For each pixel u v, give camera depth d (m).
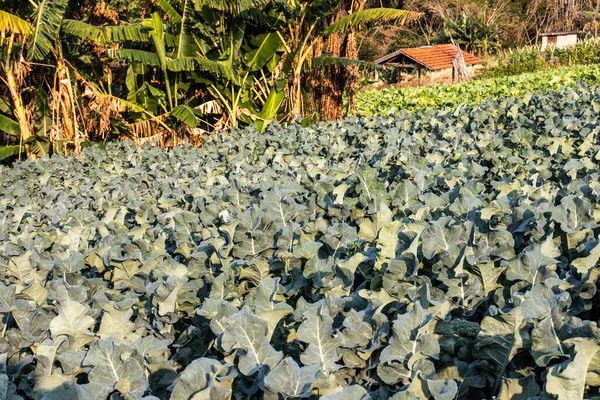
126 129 12.04
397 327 1.67
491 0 51.41
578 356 1.36
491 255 2.27
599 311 2.06
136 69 12.79
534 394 1.53
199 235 3.15
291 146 6.62
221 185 4.79
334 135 7.27
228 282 2.40
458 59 34.56
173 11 11.98
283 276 2.42
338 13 14.46
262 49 12.89
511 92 15.98
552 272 2.00
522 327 1.64
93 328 2.14
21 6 11.75
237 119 13.13
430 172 4.04
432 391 1.45
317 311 1.73
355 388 1.32
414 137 6.12
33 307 2.28
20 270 2.73
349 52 14.98
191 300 2.19
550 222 2.54
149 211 3.82
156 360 1.80
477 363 1.70
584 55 29.28
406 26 52.84
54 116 12.09
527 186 3.33
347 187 3.48
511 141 5.47
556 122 5.80
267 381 1.42
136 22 13.10
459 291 2.07
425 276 2.07
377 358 1.76
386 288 2.10
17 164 8.48
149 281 2.40
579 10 51.25
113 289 2.50
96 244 3.39
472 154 4.79
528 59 32.09
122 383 1.63
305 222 3.04
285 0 11.92
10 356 1.95
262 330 1.67
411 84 37.25
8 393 1.60
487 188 4.03
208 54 13.23
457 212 2.86
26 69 11.84
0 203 5.40
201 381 1.48
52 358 1.84
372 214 2.76
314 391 1.56
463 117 7.00
